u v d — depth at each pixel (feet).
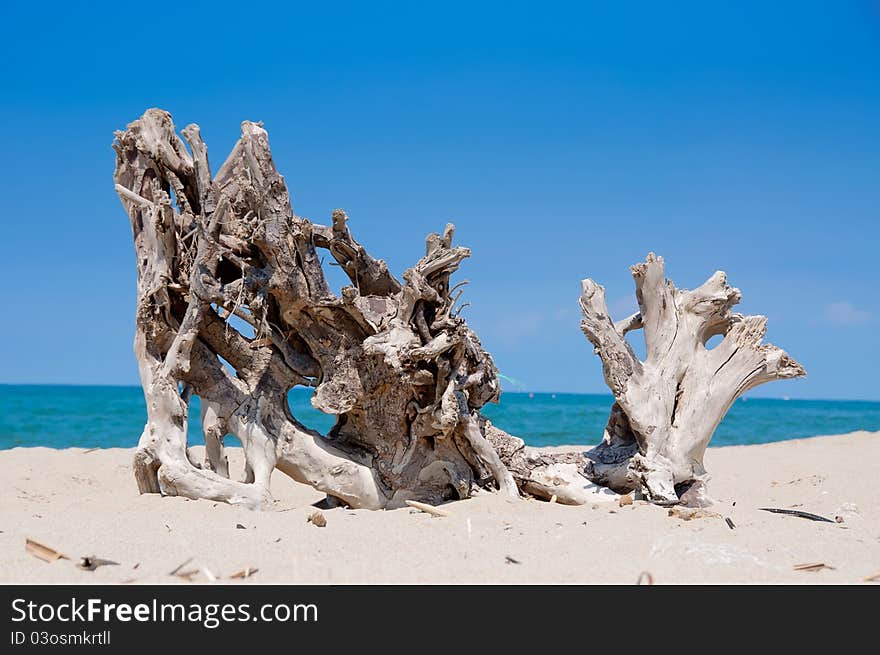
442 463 26.48
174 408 25.46
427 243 25.91
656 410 26.55
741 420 133.18
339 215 25.81
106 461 38.65
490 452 26.50
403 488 26.30
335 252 26.58
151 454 25.13
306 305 25.50
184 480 24.75
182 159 27.04
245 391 26.30
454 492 26.68
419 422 26.20
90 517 22.40
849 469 37.68
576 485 26.89
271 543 19.24
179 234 26.35
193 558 17.66
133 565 17.17
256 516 22.56
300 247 25.25
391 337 25.26
